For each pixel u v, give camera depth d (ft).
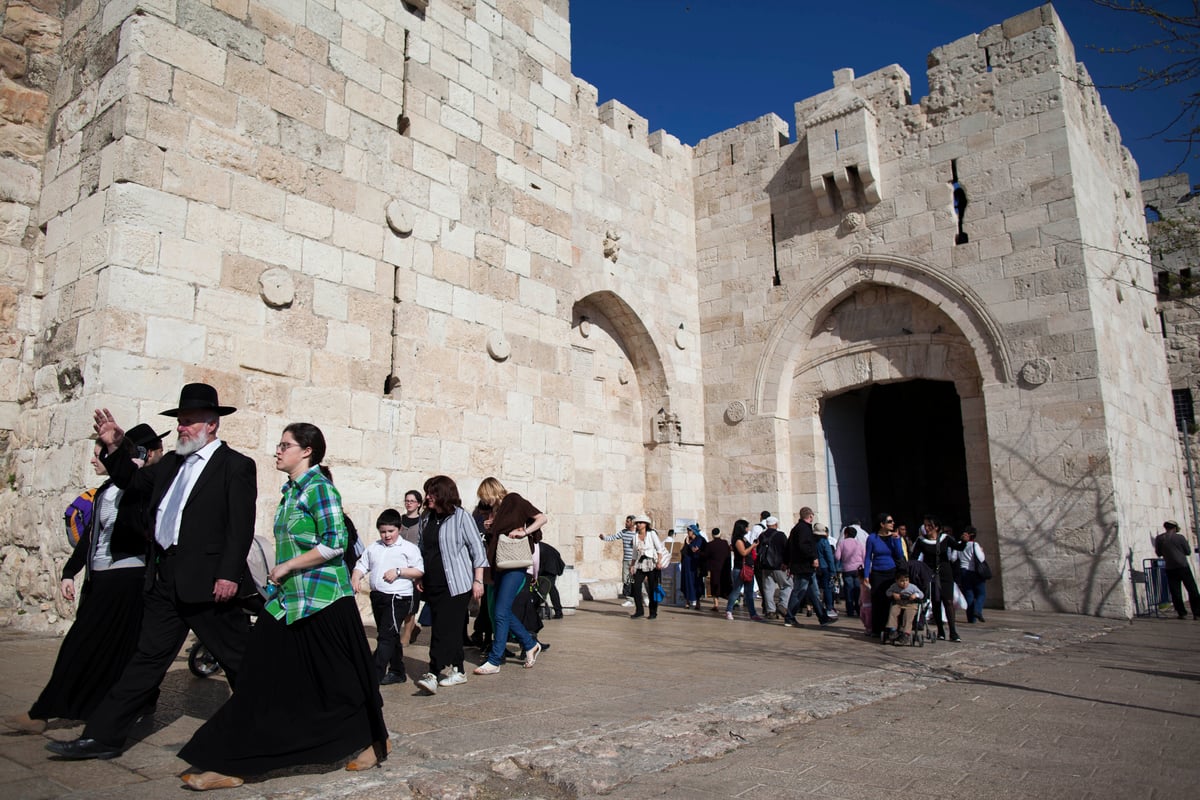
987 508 53.42
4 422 29.30
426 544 23.41
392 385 35.27
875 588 36.11
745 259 65.92
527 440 41.42
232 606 15.76
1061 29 54.34
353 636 14.55
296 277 31.68
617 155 61.62
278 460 15.29
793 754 16.47
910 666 28.58
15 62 30.76
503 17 43.65
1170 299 66.80
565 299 45.24
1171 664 30.14
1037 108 53.31
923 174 57.62
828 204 61.21
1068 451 49.39
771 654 30.78
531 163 44.09
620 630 37.76
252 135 30.83
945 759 16.26
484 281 40.09
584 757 15.31
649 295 62.75
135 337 26.61
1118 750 17.30
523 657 26.96
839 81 62.64
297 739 13.56
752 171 66.54
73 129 29.71
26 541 27.89
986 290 53.72
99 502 16.93
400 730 17.29
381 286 35.06
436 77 39.11
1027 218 52.75
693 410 65.46
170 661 15.12
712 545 49.21
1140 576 48.32
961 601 39.14
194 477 15.65
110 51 28.71
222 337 28.99
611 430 60.85
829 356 61.67
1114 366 52.19
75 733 15.93
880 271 58.70
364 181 34.94
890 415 88.79
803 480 61.82
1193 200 75.25
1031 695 23.67
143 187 27.37
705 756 16.06
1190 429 71.46
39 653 23.09
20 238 30.22
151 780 13.39
